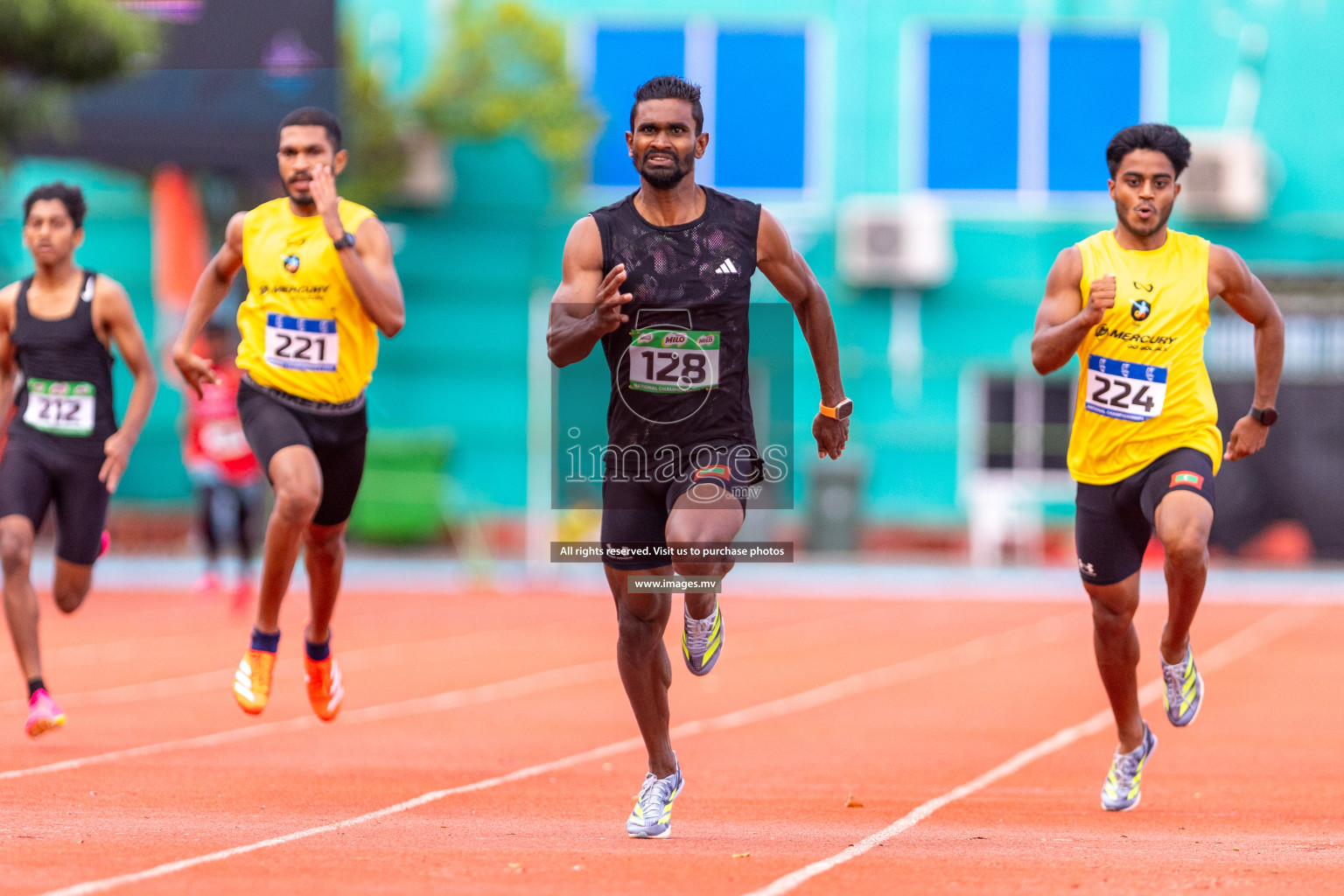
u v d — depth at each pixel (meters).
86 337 23.56
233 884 13.34
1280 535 77.81
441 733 26.03
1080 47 78.88
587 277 15.83
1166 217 18.73
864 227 77.62
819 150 78.94
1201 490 17.94
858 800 19.64
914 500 78.88
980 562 77.44
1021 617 52.38
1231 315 77.50
